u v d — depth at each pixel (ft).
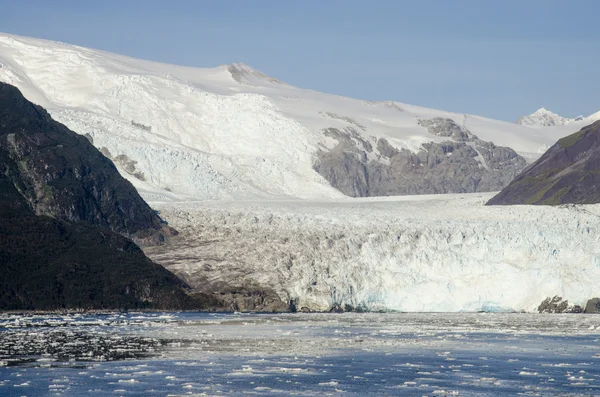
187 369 511.81
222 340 627.05
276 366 526.98
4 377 482.28
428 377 500.33
